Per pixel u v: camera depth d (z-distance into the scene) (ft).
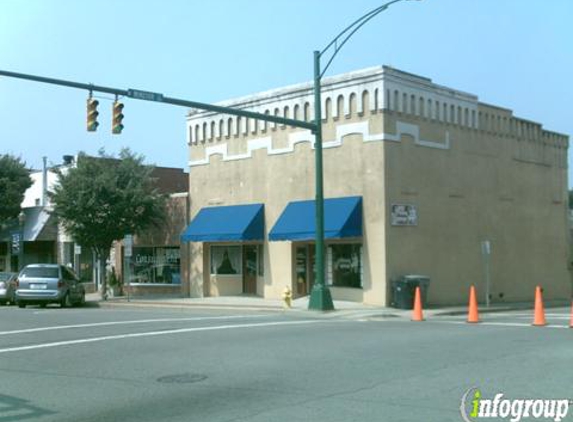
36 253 132.36
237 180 94.32
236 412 25.76
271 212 89.81
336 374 32.58
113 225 99.45
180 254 102.89
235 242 96.27
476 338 45.32
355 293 81.20
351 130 81.71
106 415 26.11
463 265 88.74
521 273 98.84
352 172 81.46
